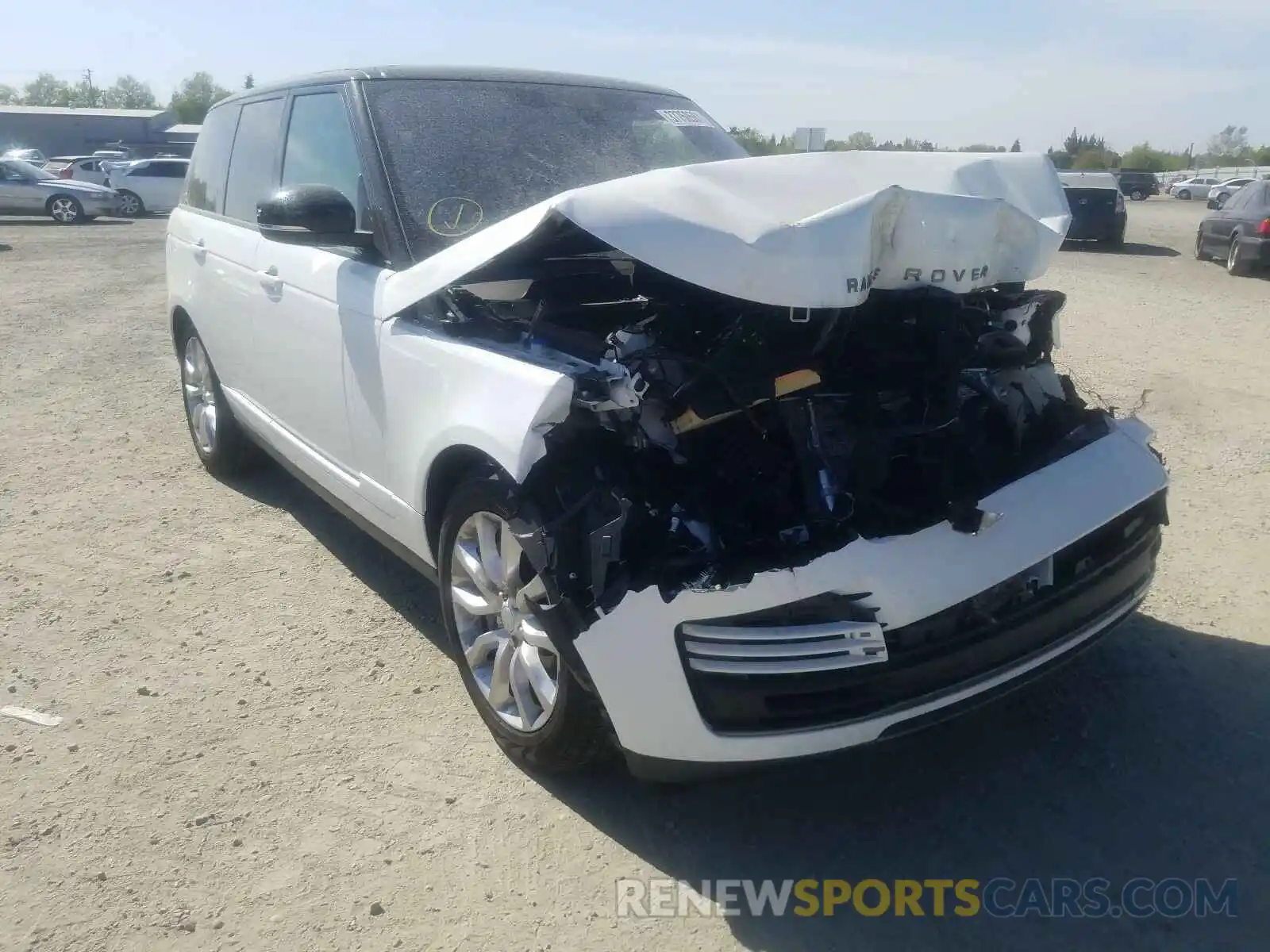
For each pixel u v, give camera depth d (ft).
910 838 9.87
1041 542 9.57
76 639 13.60
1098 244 70.13
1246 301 42.09
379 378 11.98
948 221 9.82
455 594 11.21
